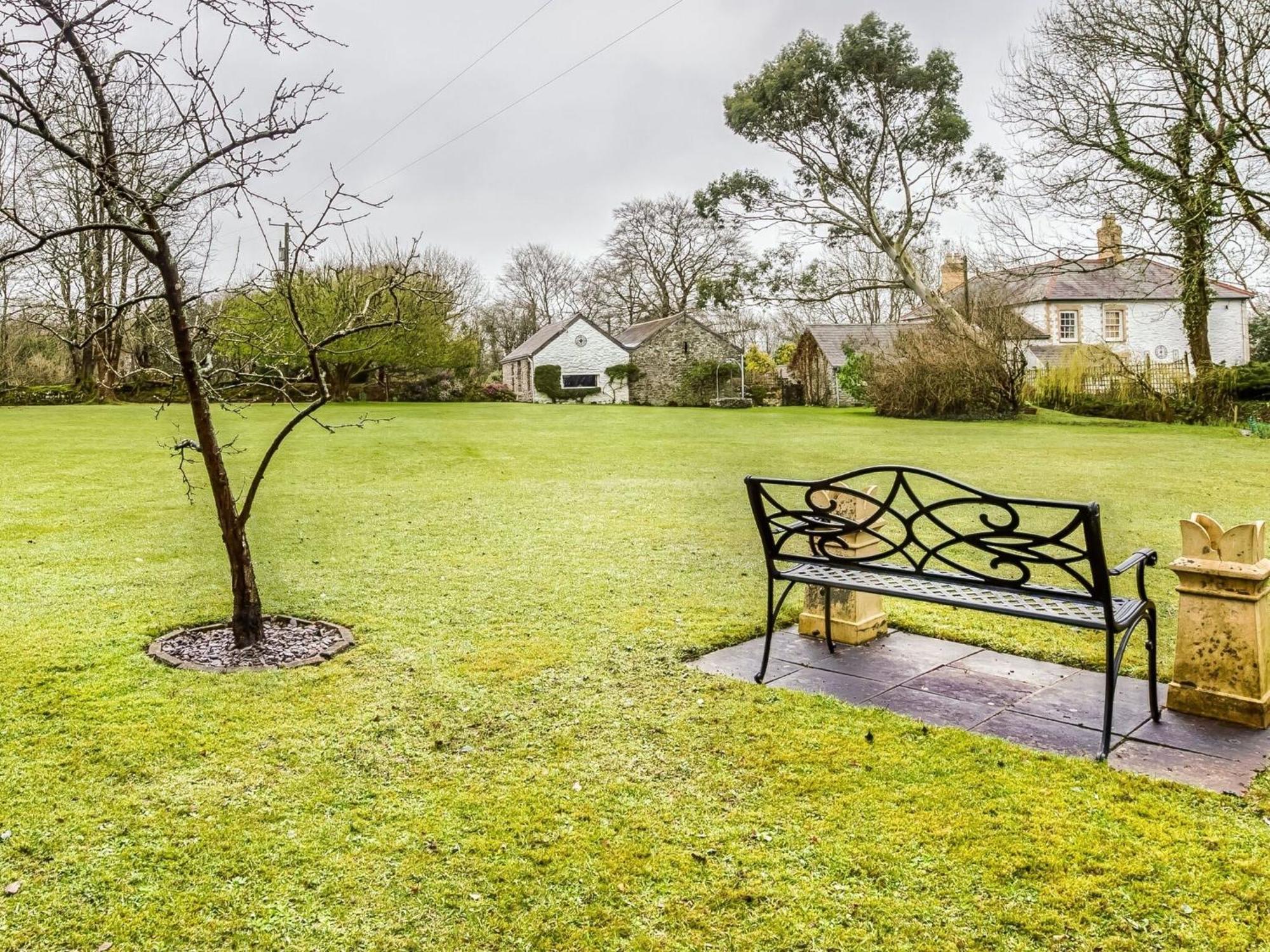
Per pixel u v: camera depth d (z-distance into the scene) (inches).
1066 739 139.9
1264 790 120.4
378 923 95.9
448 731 144.6
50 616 211.2
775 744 138.2
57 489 424.2
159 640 192.5
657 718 149.3
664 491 428.5
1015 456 586.6
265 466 185.5
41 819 116.6
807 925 94.3
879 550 253.3
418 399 1546.5
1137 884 99.7
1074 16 843.4
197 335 187.8
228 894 100.7
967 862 105.0
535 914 97.0
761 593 233.5
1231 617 143.4
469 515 359.3
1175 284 1273.4
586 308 2583.7
